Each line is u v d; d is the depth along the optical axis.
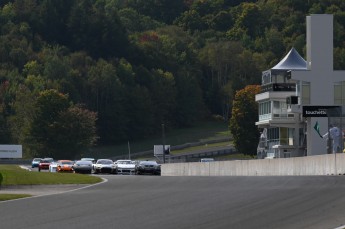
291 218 58.25
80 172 167.88
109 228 56.16
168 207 67.75
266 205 66.12
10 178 104.75
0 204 75.25
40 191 94.62
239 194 76.38
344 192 73.00
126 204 71.50
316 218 57.78
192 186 91.12
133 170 168.62
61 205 72.50
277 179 96.81
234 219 58.72
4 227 58.16
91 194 84.12
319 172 127.75
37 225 58.84
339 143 185.38
